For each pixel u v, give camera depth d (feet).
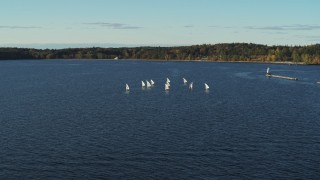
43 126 343.87
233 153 267.39
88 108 439.63
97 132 322.34
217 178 224.74
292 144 288.10
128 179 223.51
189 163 248.11
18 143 289.53
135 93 582.35
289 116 390.01
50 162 249.75
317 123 355.56
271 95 559.38
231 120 369.09
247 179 223.51
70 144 287.48
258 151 271.49
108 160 253.65
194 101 495.00
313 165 244.83
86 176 227.61
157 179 223.71
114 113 407.03
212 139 300.20
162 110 424.87
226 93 582.35
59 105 461.37
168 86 636.07
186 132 321.73
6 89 639.76
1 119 373.40
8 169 237.66
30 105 460.96
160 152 269.03
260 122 360.28
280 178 225.15
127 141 294.87
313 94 571.69
